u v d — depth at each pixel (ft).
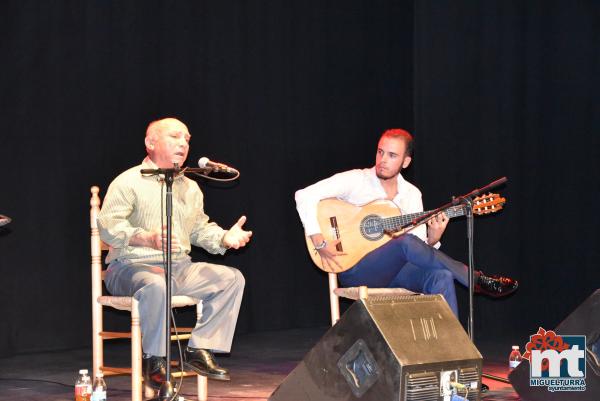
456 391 9.98
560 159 22.12
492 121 22.68
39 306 18.29
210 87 20.84
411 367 9.57
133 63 19.52
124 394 14.19
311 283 23.06
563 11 22.03
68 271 18.71
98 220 13.34
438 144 23.36
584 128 21.85
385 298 10.12
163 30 20.01
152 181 13.64
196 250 20.90
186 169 12.00
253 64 21.68
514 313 22.58
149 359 13.12
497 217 22.52
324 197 15.66
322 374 10.27
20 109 17.97
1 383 15.26
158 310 12.62
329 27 23.25
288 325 22.57
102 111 19.08
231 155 21.24
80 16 18.74
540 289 22.34
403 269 15.46
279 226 22.29
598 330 11.71
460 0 23.17
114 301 13.16
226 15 21.15
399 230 13.80
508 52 22.57
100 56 19.03
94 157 18.98
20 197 17.98
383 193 15.97
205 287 13.08
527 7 22.40
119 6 19.31
